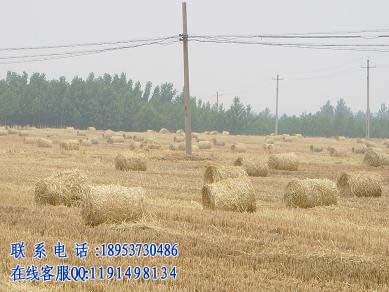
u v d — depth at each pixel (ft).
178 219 79.56
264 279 51.19
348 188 111.45
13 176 132.98
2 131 366.84
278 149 289.53
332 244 65.00
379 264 56.39
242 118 649.20
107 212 72.59
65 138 361.92
